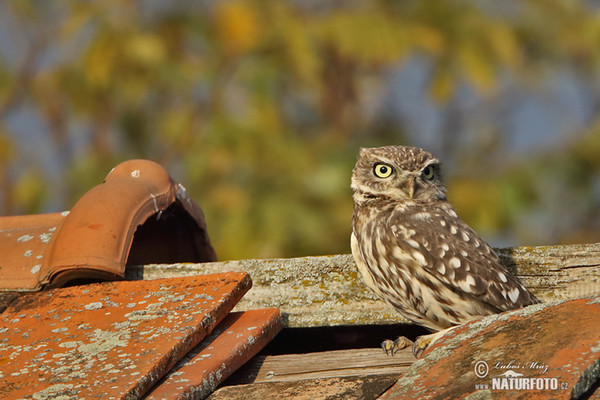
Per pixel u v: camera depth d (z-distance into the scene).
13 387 4.58
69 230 5.97
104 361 4.74
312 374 5.10
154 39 14.00
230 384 5.06
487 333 4.59
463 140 14.97
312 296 5.96
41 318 5.33
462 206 13.78
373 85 14.62
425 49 13.72
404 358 5.16
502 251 6.34
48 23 14.36
